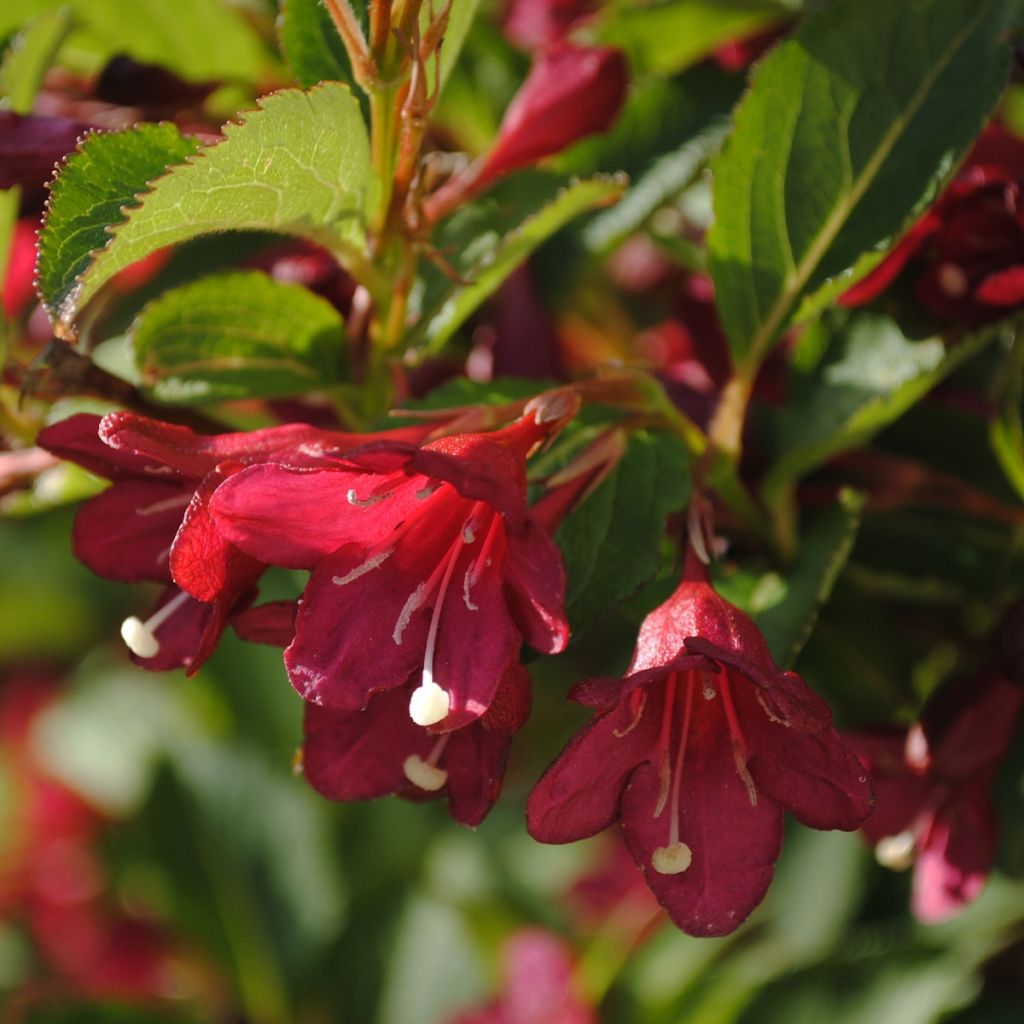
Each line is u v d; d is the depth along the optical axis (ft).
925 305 1.82
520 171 1.85
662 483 1.75
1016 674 1.79
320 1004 2.14
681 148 1.89
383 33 1.71
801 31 1.78
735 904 1.69
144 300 1.89
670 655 1.69
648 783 1.70
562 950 2.11
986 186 1.81
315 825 2.17
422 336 1.80
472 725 1.71
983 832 1.82
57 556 2.52
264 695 2.21
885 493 1.88
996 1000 1.99
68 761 2.45
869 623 1.90
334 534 1.69
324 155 1.72
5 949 2.40
